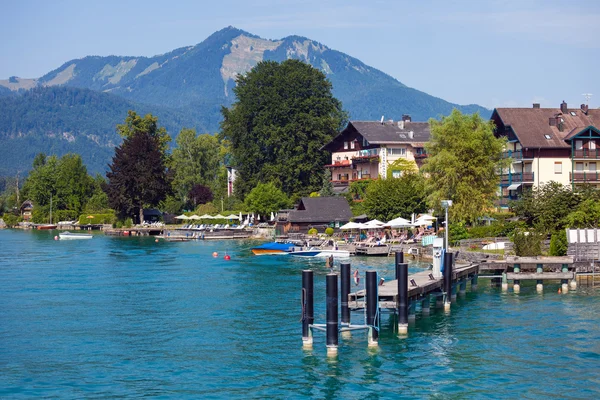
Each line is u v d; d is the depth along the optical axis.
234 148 156.25
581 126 101.31
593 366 38.59
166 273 77.12
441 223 99.06
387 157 133.12
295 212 121.88
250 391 35.69
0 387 36.69
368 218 109.50
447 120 92.81
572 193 76.31
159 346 43.72
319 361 40.06
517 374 37.56
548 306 53.44
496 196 92.25
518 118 101.75
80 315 53.00
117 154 168.88
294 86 146.50
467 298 57.41
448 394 34.97
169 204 186.38
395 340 44.09
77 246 122.56
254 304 56.25
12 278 74.25
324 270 76.81
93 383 37.16
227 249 110.06
